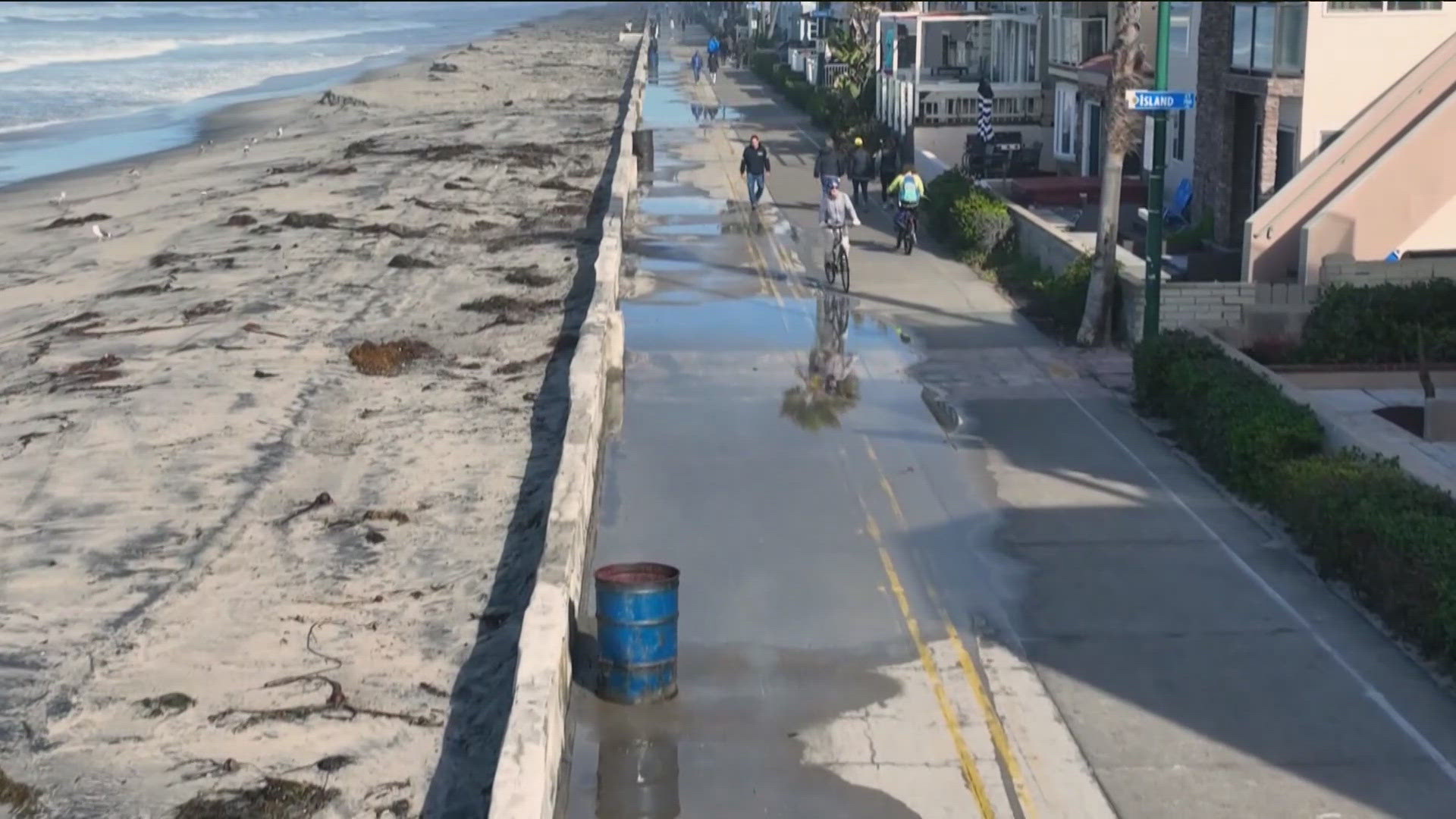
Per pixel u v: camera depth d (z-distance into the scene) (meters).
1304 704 11.74
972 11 51.06
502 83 79.31
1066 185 33.75
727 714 11.61
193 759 11.38
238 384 21.48
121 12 178.88
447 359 23.23
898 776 10.74
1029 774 10.77
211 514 16.52
